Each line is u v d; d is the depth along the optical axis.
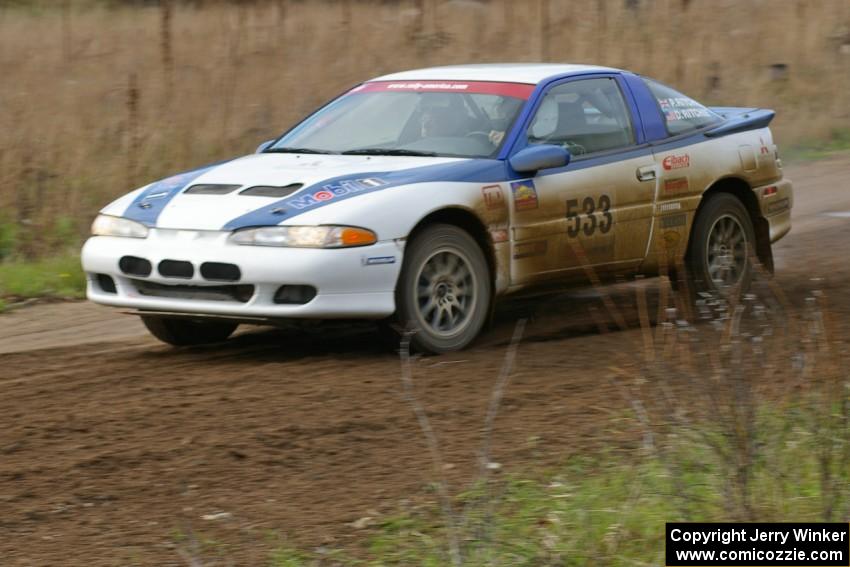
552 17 70.19
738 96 63.19
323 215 24.22
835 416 18.00
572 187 27.50
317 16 70.00
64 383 24.11
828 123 61.84
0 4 79.00
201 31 64.75
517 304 31.56
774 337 26.12
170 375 24.64
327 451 19.66
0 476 18.66
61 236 39.75
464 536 15.75
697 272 30.03
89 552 15.98
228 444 19.98
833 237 40.91
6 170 42.06
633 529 15.73
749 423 16.20
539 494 17.31
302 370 24.70
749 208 31.66
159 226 25.23
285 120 50.66
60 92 51.62
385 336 25.59
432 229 25.27
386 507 17.33
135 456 19.48
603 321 29.48
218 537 16.44
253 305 24.20
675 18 70.62
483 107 27.91
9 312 32.50
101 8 78.81
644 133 29.33
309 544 16.16
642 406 20.95
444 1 79.12
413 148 27.47
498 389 20.98
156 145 46.03
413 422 21.06
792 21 74.12
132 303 25.47
